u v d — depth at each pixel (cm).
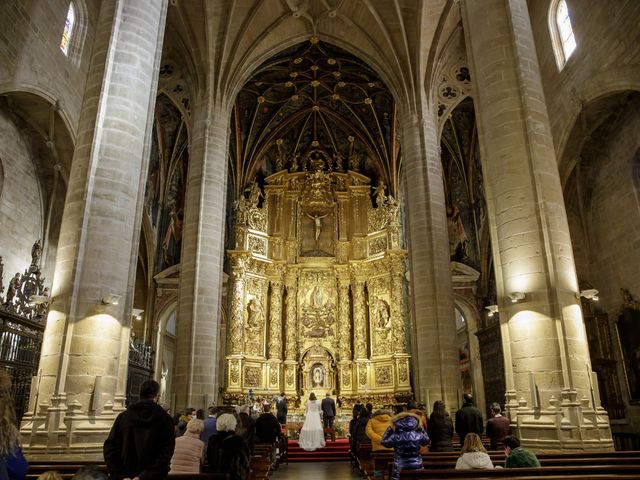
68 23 1872
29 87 1616
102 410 998
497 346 2453
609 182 1858
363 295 3041
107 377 1023
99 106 1152
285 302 3056
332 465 1702
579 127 1803
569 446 945
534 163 1129
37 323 1678
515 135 1165
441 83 2312
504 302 1112
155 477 470
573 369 998
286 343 2961
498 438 1003
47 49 1705
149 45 1266
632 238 1736
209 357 1855
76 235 1064
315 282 3092
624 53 1509
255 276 2989
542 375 1016
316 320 3012
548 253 1066
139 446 479
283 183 3241
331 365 2945
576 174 1955
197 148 2070
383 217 3069
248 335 2872
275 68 2733
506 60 1220
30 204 1933
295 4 2234
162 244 2972
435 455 918
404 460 770
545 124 1180
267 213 3150
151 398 515
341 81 2878
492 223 1173
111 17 1228
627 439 1697
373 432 1080
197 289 1891
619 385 1783
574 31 1752
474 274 2920
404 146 2155
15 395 1540
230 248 3112
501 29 1245
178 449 662
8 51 1510
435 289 1914
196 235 1945
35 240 1966
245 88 2878
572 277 1075
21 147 1872
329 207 3256
